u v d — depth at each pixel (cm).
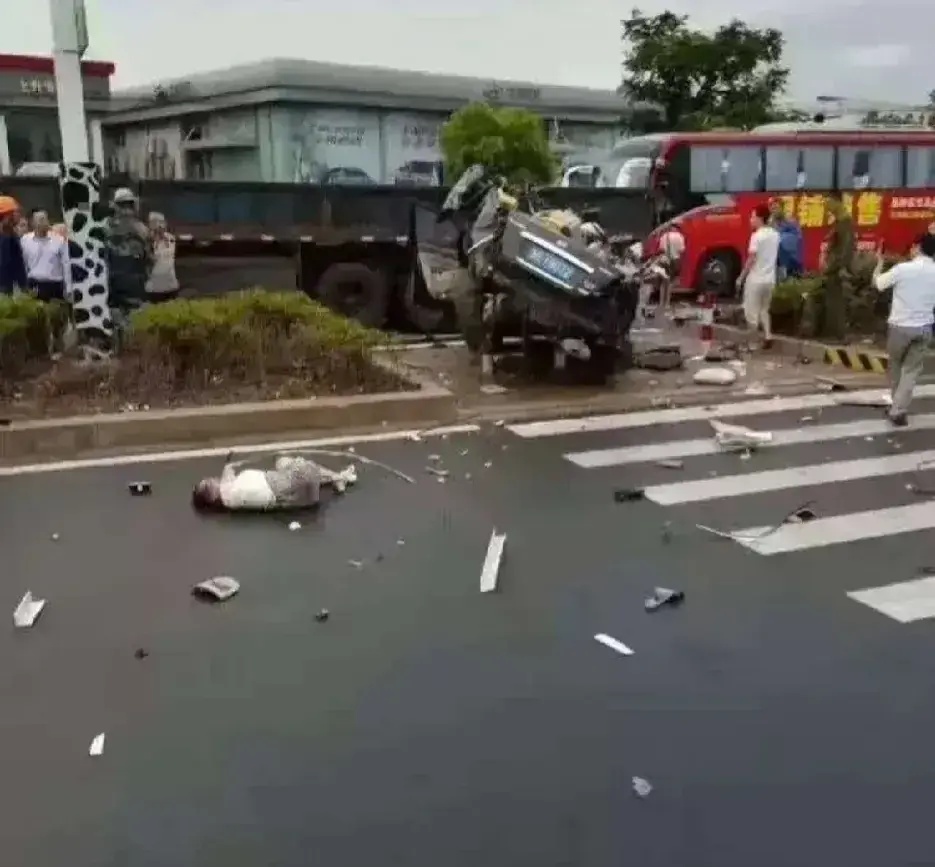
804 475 841
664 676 499
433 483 804
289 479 735
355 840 376
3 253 1254
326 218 1528
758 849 374
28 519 706
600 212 1873
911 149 2438
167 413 914
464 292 1385
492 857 367
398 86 3494
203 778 412
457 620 558
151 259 1259
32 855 367
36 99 3444
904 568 642
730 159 2245
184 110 3672
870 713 467
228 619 556
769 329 1445
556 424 997
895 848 375
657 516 736
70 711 462
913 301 984
